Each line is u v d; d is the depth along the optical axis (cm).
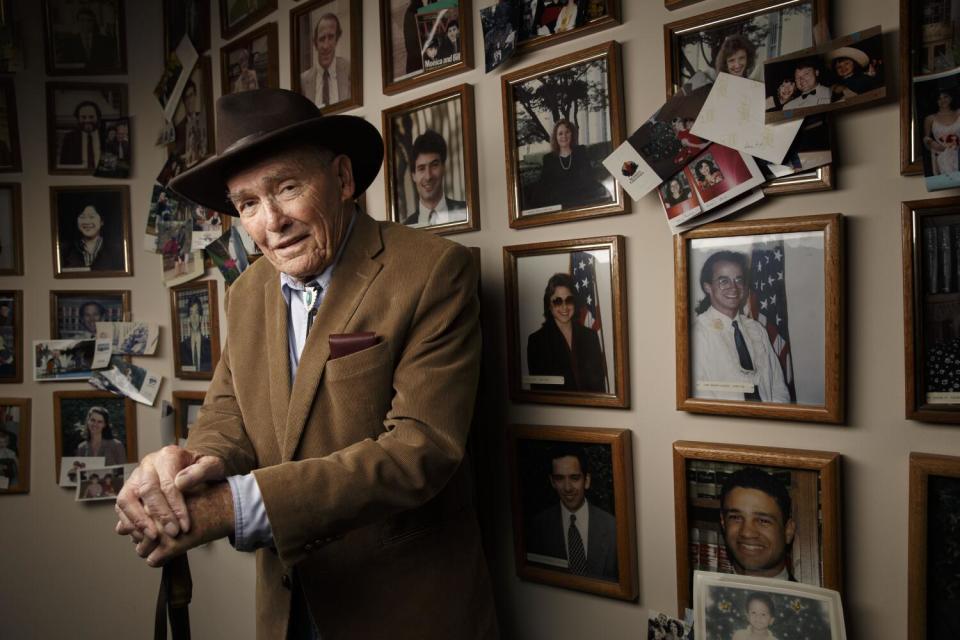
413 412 97
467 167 138
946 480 92
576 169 124
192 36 202
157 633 96
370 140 118
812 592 100
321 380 105
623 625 126
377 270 108
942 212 90
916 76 90
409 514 107
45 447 222
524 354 133
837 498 99
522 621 140
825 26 96
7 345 222
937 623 93
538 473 134
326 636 103
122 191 218
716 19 106
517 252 132
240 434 119
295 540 87
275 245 105
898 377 96
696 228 111
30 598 223
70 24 219
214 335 195
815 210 101
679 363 113
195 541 85
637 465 122
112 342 218
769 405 104
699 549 113
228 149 100
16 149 220
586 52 120
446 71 141
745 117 103
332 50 164
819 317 100
